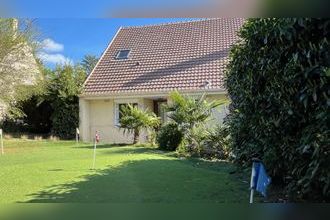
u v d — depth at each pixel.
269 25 4.98
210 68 19.33
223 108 13.70
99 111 20.78
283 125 4.79
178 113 13.70
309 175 3.95
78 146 15.88
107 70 21.58
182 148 13.00
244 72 6.34
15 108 20.25
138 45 22.75
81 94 20.45
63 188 6.82
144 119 16.59
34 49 18.39
